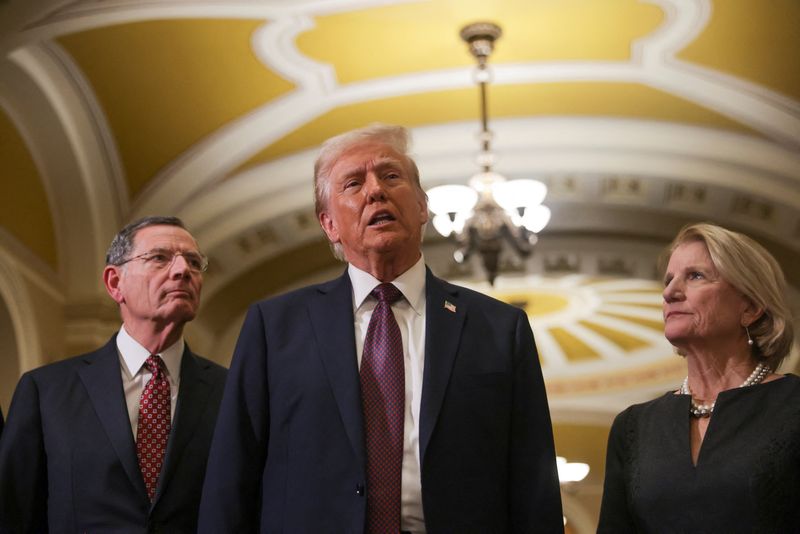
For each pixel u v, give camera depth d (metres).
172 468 3.29
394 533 2.51
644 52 8.55
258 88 8.84
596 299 13.76
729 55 8.48
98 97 8.54
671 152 9.86
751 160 9.70
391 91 9.12
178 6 7.43
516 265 11.95
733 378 2.97
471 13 7.96
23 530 3.28
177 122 9.07
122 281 3.56
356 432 2.57
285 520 2.57
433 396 2.62
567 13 8.00
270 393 2.72
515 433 2.72
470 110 9.58
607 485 3.06
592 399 16.75
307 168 10.01
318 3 7.64
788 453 2.71
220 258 10.89
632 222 10.99
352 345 2.71
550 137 9.88
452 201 8.47
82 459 3.26
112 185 9.37
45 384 3.44
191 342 11.13
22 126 8.59
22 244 8.73
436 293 2.85
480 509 2.58
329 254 11.48
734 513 2.70
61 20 7.25
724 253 2.98
